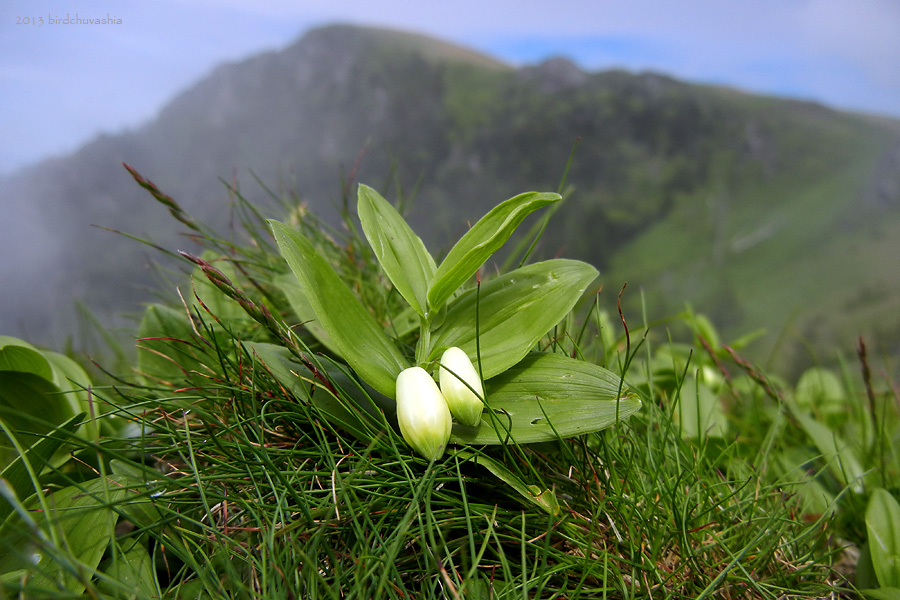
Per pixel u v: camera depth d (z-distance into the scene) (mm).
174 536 144
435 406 137
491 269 292
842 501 208
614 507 163
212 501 151
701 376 272
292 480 150
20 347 173
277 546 137
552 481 168
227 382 170
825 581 176
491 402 158
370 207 176
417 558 146
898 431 281
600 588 149
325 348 202
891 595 156
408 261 173
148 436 164
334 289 157
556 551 150
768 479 229
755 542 153
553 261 171
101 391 203
